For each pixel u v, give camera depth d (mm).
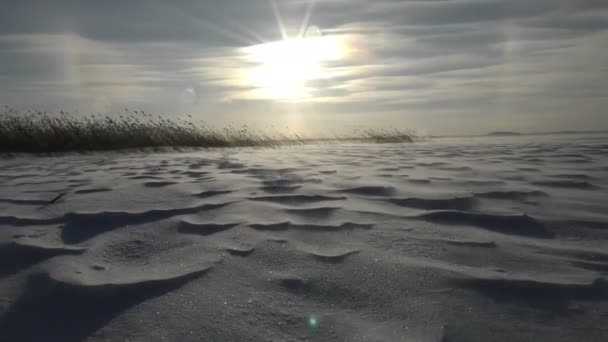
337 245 1686
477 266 1449
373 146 10156
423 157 5363
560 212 2102
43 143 8031
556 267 1426
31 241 1770
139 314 1176
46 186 3193
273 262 1521
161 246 1714
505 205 2266
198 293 1289
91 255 1621
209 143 10453
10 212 2287
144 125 9547
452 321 1119
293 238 1775
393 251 1608
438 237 1760
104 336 1087
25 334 1114
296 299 1262
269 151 8352
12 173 4328
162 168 4445
